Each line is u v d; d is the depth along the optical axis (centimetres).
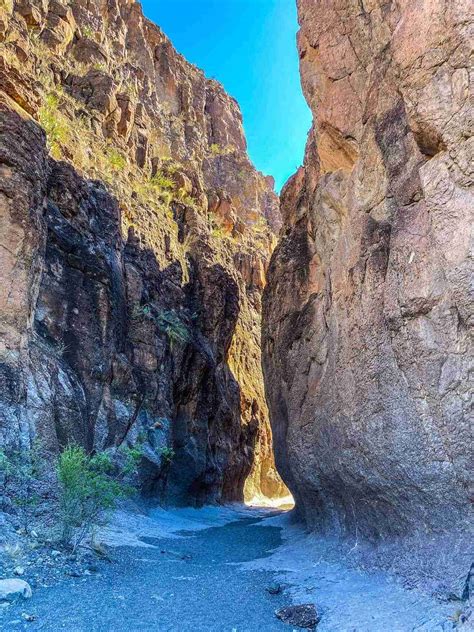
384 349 820
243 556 1150
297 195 1719
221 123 5516
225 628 593
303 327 1395
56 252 1642
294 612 653
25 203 1382
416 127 678
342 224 1112
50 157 1805
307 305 1402
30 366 1323
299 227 1603
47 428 1277
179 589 759
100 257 1817
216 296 3017
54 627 528
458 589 598
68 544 879
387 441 798
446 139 626
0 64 1611
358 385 905
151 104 3922
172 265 2684
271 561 1057
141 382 2017
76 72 2831
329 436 1078
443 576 642
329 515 1182
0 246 1310
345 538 1050
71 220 1795
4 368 1230
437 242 636
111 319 1780
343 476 1006
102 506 930
